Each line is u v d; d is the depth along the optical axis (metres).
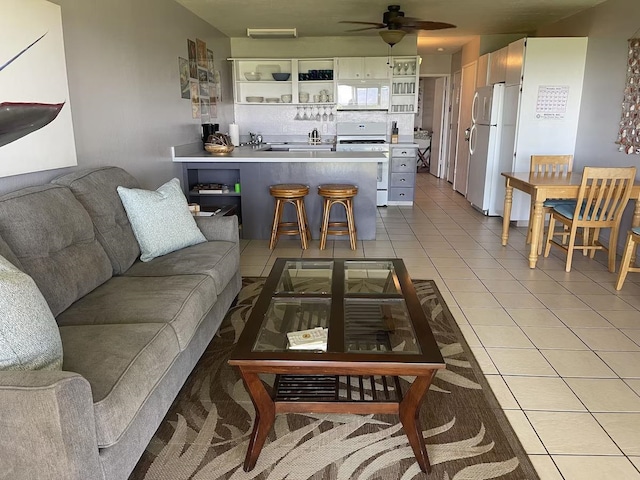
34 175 2.46
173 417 2.07
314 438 1.95
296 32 6.34
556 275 3.84
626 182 3.72
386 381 2.16
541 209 3.88
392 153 6.72
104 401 1.36
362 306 2.14
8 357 1.31
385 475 1.74
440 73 9.42
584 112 5.14
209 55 5.84
